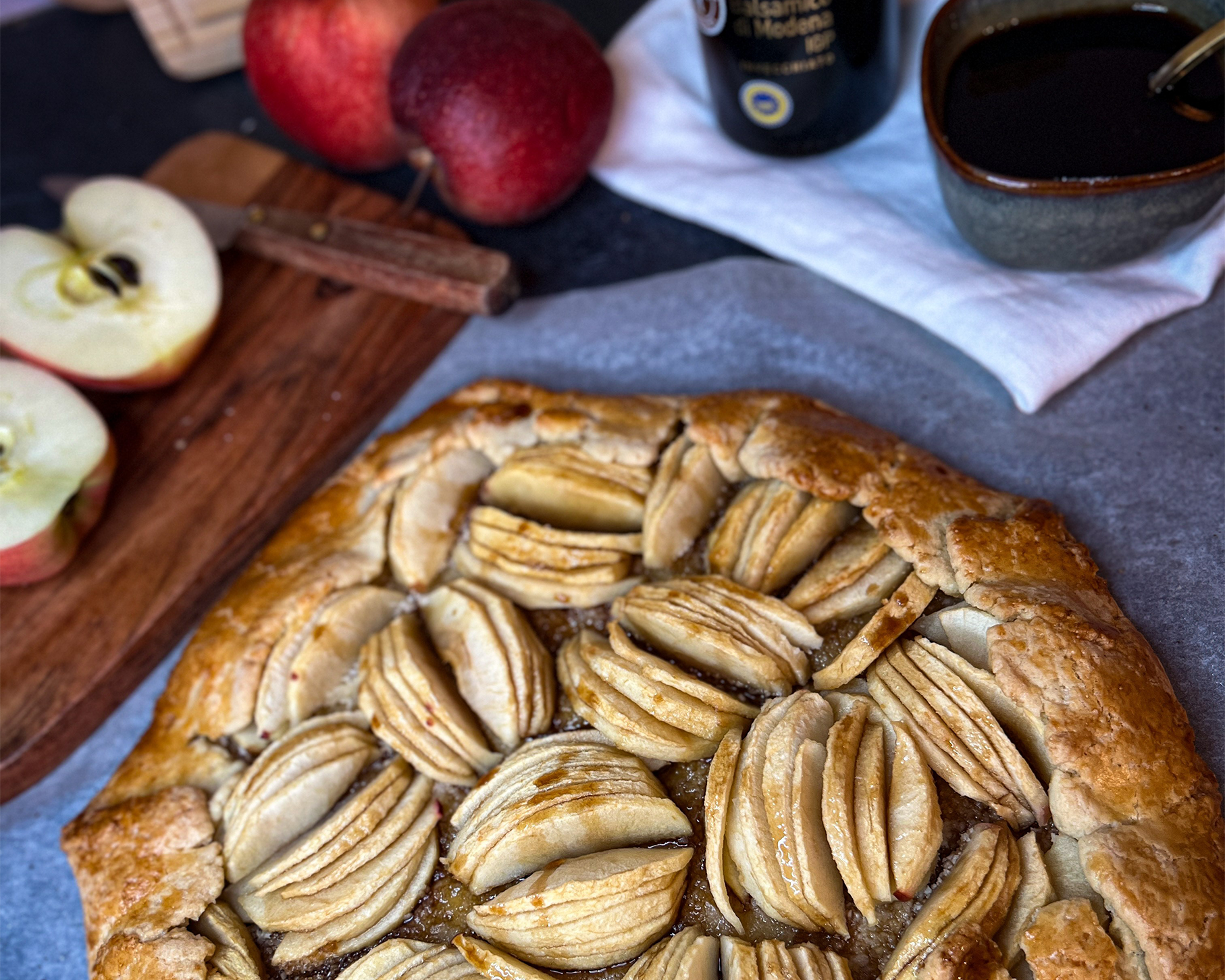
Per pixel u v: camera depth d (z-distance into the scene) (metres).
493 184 0.58
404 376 0.58
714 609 0.45
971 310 0.53
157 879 0.45
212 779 0.47
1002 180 0.48
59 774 0.53
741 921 0.42
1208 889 0.40
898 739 0.43
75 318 0.57
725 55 0.56
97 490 0.54
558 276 0.60
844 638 0.45
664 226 0.61
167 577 0.54
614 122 0.62
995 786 0.42
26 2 0.79
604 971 0.42
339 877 0.44
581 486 0.48
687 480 0.48
